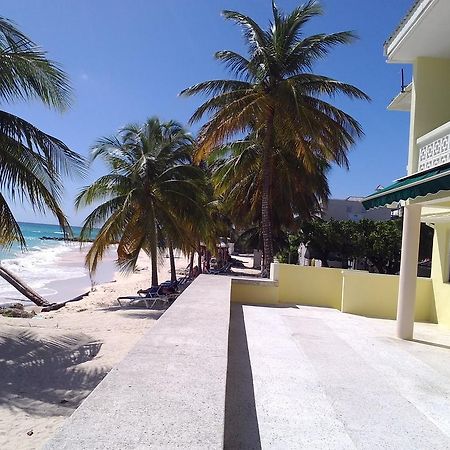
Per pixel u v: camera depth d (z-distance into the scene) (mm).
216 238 31312
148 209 19438
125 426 1843
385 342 6234
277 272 9375
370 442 2982
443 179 4637
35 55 10867
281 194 22375
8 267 42594
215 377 2494
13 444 6453
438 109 7789
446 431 3232
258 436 2967
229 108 15531
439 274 8586
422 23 6777
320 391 3926
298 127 15430
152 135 21344
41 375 9570
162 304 19703
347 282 8828
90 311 19109
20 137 11312
